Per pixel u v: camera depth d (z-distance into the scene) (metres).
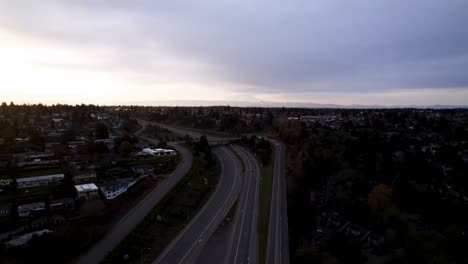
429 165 90.75
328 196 74.62
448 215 65.31
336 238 55.41
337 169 90.81
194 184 74.88
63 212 55.25
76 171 75.44
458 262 49.16
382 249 54.06
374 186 74.75
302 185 78.25
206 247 48.50
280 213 62.28
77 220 52.44
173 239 51.06
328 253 50.88
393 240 56.34
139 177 76.44
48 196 61.78
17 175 73.06
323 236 56.94
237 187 77.94
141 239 48.44
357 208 67.62
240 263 44.41
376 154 98.12
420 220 64.38
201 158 101.88
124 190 67.06
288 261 45.59
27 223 50.66
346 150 101.69
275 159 106.31
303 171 83.38
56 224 50.91
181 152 110.31
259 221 58.56
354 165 91.25
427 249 52.97
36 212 55.12
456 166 92.00
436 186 78.94
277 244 50.25
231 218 59.78
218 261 44.81
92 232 48.00
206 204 66.88
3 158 86.94
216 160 104.62
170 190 67.81
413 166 88.38
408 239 55.88
